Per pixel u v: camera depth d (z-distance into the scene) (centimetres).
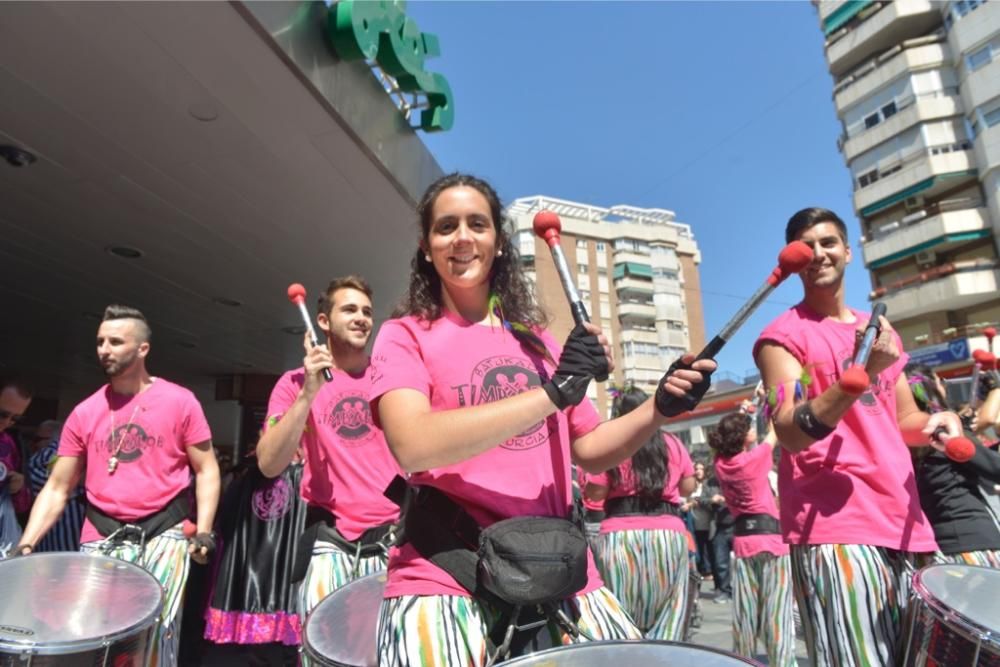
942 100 2467
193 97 473
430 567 132
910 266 2541
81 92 464
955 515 299
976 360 376
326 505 284
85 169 573
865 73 2702
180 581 294
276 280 872
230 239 733
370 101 550
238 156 556
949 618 156
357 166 577
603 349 127
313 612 195
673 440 385
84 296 912
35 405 1627
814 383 213
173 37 409
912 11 2567
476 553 131
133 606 204
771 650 375
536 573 121
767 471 400
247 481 391
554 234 148
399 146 605
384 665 129
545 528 128
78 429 305
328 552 276
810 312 228
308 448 294
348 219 689
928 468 308
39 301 932
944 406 317
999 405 359
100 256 772
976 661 149
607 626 140
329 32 481
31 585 213
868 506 198
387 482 282
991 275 2298
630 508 364
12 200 628
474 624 128
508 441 143
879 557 194
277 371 1420
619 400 391
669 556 357
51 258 774
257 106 485
